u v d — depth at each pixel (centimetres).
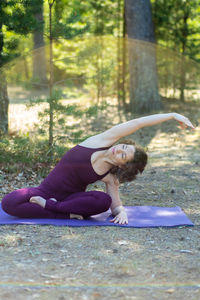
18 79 328
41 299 164
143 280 183
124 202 314
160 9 702
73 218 267
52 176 271
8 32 407
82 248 219
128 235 242
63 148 350
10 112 341
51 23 364
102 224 257
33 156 362
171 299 167
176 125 372
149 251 217
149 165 422
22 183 348
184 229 256
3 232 239
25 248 217
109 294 170
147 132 369
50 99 326
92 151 260
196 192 343
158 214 282
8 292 168
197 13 718
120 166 261
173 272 192
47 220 261
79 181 267
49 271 189
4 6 396
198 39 700
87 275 186
